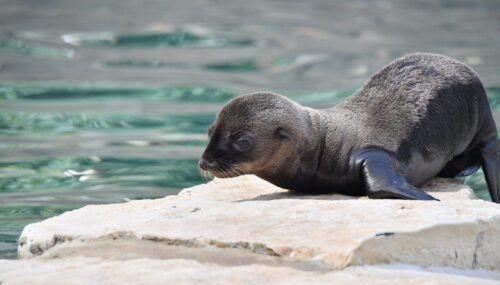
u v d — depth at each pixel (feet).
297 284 55.11
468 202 68.59
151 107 149.89
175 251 62.03
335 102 149.69
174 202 73.26
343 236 61.36
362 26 217.36
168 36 204.23
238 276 56.75
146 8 235.40
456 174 90.27
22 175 112.47
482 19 226.38
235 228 64.18
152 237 63.21
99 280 56.95
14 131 135.33
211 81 167.02
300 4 246.06
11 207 98.48
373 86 85.30
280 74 173.47
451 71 86.43
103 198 101.86
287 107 80.07
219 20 222.07
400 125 82.12
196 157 121.19
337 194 81.61
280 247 60.13
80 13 227.20
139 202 74.18
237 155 78.69
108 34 204.54
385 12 235.81
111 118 142.82
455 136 85.46
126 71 174.40
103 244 63.87
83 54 187.52
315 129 81.05
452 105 84.79
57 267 59.82
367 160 79.15
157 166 116.78
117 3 241.55
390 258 59.72
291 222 64.80
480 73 168.96
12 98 154.51
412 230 60.85
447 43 197.36
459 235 62.28
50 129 136.46
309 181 81.56
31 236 66.39
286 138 79.20
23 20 217.77
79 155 122.11
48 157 120.98
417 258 60.49
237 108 79.25
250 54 188.96
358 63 180.55
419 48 192.03
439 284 55.26
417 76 85.20
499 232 64.08
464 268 61.93
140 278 57.00
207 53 190.49
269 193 82.53
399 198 75.10
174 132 135.13
